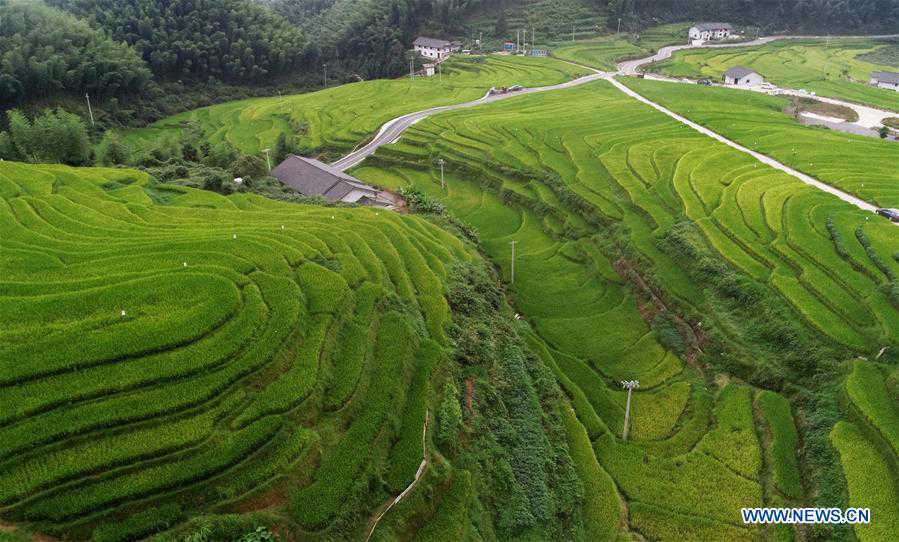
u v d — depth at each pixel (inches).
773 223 1995.6
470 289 1739.7
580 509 1237.7
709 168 2551.7
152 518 832.9
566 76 5128.0
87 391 962.1
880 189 2223.2
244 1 5915.4
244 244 1482.5
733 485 1284.4
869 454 1212.5
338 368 1199.6
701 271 1877.5
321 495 952.3
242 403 1028.5
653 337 1800.0
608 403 1556.3
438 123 3722.9
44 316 1129.4
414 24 6348.4
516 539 1120.2
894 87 4763.8
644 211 2294.5
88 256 1386.6
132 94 4655.5
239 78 5570.9
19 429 887.7
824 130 3191.4
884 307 1526.8
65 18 4362.7
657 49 6161.4
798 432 1360.7
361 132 3816.4
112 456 877.8
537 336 1825.8
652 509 1249.4
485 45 6254.9
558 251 2335.1
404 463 1072.8
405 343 1317.7
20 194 1731.1
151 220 1718.8
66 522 807.7
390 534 981.8
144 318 1147.3
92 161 2508.6
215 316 1161.4
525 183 2869.1
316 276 1412.4
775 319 1596.9
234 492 902.4
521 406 1408.7
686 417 1502.2
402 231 1916.8
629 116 3602.4
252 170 2733.8
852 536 1081.4
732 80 4837.6
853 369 1379.2
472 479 1150.3
